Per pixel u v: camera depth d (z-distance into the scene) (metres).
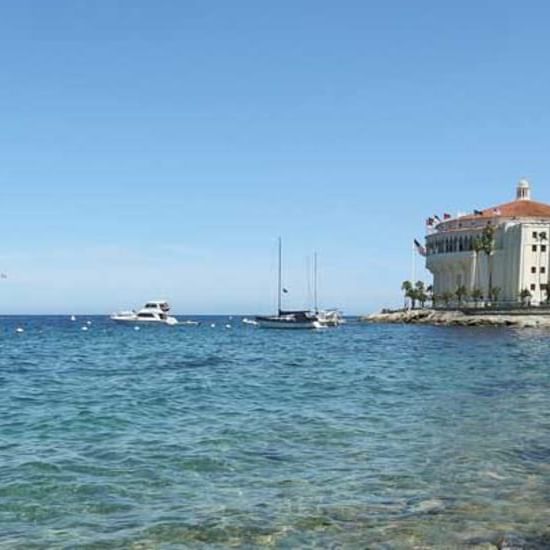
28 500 14.04
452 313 153.75
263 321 144.25
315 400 29.67
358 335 114.75
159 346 83.75
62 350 74.31
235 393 32.72
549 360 53.97
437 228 177.00
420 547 11.29
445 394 31.39
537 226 146.12
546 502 13.83
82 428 22.42
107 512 13.27
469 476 15.95
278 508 13.47
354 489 14.84
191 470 16.55
